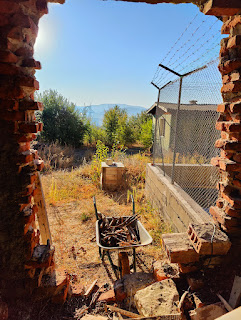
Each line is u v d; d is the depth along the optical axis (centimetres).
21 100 188
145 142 1442
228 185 238
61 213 535
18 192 193
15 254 202
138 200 629
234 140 222
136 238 330
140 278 270
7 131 185
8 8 172
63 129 1508
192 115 580
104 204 594
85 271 324
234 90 213
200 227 246
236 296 191
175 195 396
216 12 206
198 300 206
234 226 231
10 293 207
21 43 186
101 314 235
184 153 588
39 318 205
